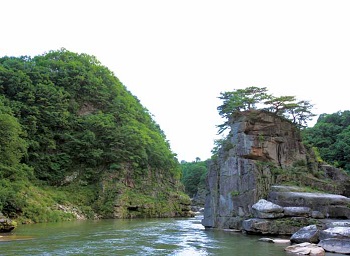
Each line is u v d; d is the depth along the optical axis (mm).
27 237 27891
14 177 52531
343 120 67688
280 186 31219
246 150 33750
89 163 68375
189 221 52156
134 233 31812
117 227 39094
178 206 70750
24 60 88625
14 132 53781
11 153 53125
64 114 70812
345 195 34188
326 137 64125
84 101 78938
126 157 69000
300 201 28312
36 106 68812
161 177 76375
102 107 80438
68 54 93500
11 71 71688
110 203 61656
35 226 39844
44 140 66750
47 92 70938
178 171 82062
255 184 31125
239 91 38312
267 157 34188
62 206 56656
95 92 80500
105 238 27516
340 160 57969
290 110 37781
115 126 73125
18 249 21188
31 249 21219
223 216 34469
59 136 69438
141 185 69312
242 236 27688
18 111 65312
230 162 34625
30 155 64062
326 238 21062
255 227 27922
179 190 79188
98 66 91875
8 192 44750
